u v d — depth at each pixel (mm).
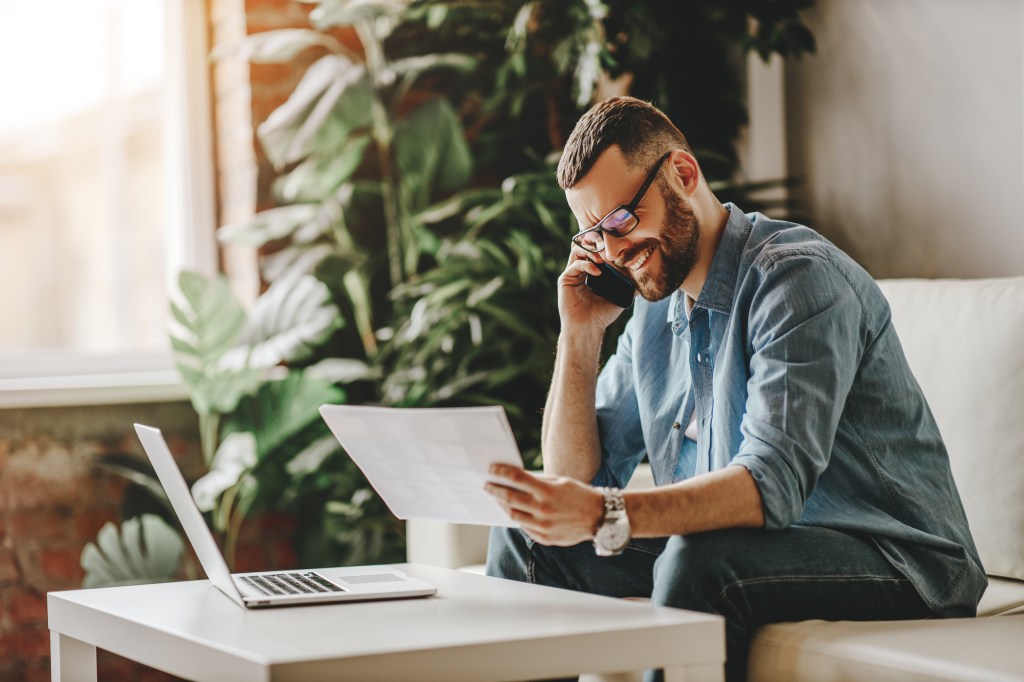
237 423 3066
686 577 1587
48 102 3355
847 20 3148
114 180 3393
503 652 1298
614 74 3188
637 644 1358
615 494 1504
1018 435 2045
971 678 1387
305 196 3160
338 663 1232
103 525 3043
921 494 1774
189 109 3346
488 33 3342
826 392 1628
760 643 1617
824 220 3262
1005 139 2736
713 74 3346
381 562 3145
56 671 1737
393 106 3305
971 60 2812
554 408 2053
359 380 3281
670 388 1985
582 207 1811
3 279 3316
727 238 1804
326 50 3279
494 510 1539
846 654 1513
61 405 3010
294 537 3217
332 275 3244
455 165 3199
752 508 1566
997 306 2135
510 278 3113
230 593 1620
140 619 1489
